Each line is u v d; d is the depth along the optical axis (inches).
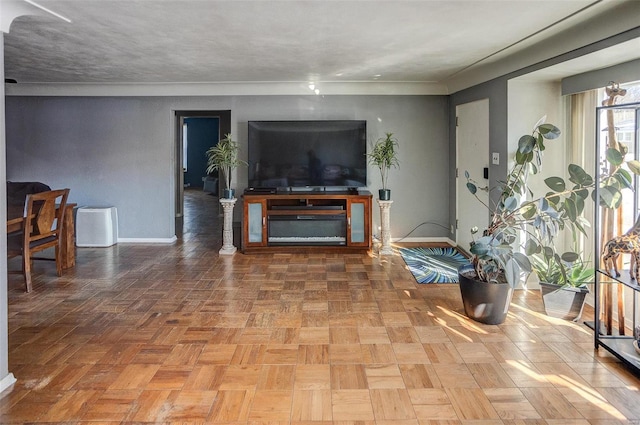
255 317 137.9
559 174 163.3
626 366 105.1
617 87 123.3
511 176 149.0
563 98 162.2
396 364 107.3
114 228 246.8
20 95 241.1
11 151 247.8
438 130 245.9
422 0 107.9
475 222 207.5
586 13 113.0
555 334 124.3
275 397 93.1
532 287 165.5
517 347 116.2
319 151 234.7
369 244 223.9
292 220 224.5
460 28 129.1
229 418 86.0
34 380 99.9
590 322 132.0
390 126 244.8
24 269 161.6
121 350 115.0
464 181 221.9
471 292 132.1
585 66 137.3
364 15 118.9
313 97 242.2
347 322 133.7
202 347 116.8
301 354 112.7
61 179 249.0
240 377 101.3
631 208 126.7
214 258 214.8
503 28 128.3
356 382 99.0
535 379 100.0
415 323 132.7
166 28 131.8
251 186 236.2
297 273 188.1
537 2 107.7
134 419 85.6
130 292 162.6
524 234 162.1
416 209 249.1
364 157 235.1
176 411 88.2
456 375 102.0
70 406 89.8
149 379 100.4
